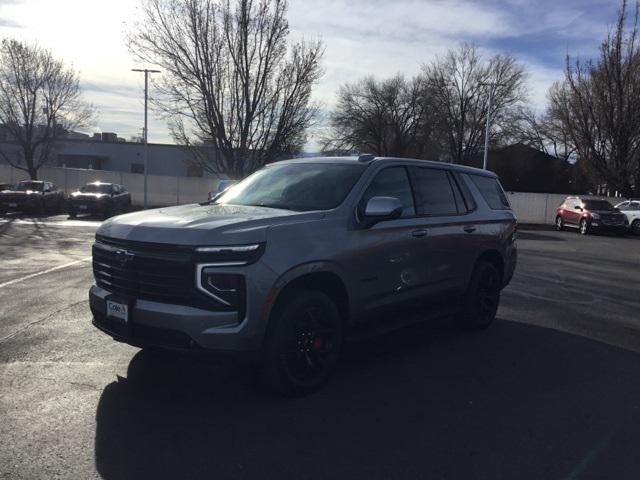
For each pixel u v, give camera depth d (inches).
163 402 172.2
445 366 215.0
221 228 161.8
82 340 231.5
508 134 2191.2
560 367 217.9
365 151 2417.6
